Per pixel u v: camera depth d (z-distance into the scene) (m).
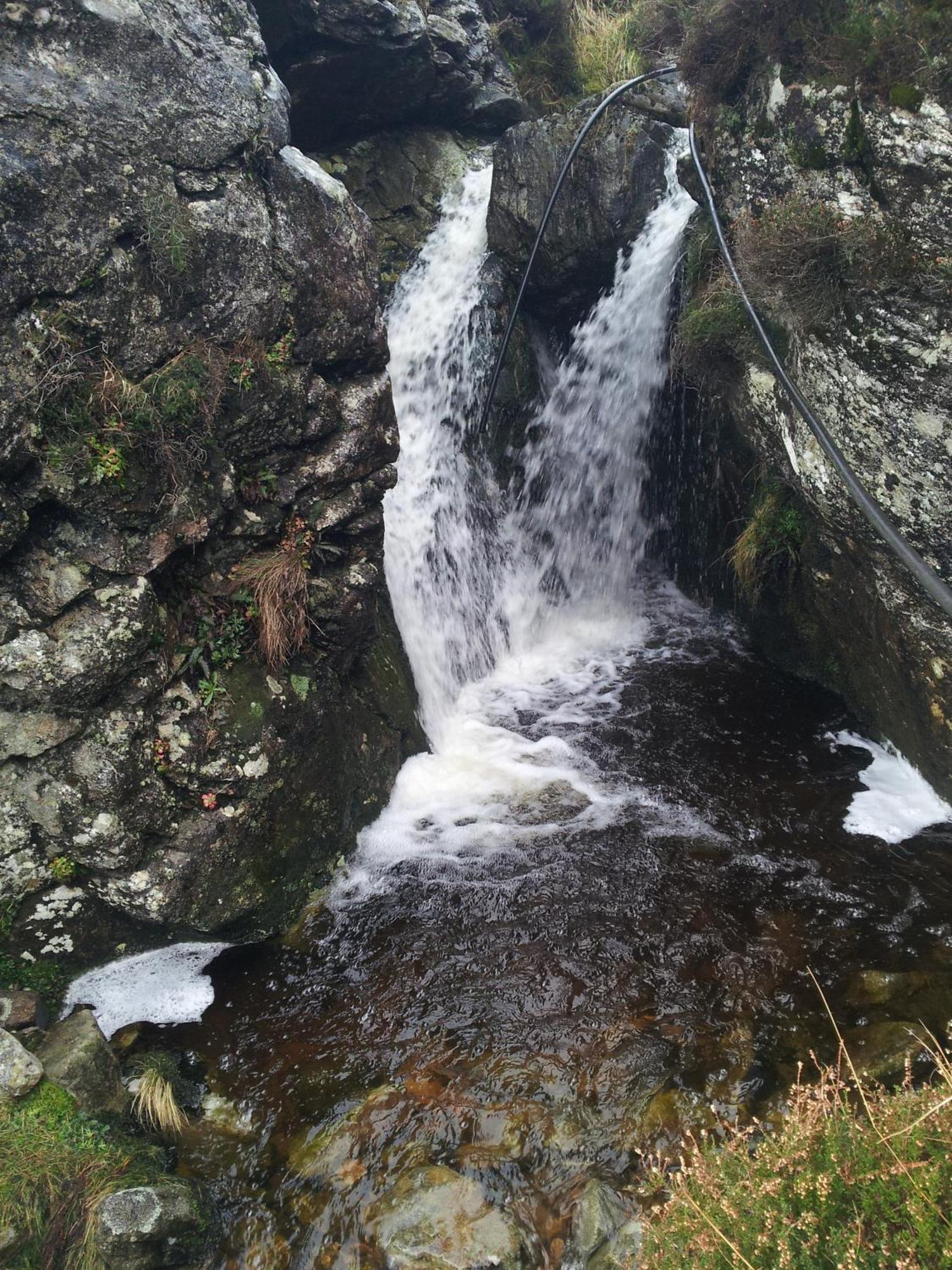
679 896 4.34
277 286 4.09
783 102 4.18
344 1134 3.30
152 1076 3.43
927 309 3.57
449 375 6.69
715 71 4.59
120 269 3.51
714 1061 3.48
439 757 5.48
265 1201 3.12
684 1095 3.35
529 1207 3.02
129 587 3.61
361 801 4.76
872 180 3.69
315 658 4.50
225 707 3.97
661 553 7.30
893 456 3.96
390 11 6.47
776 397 4.69
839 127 3.84
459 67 7.38
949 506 3.83
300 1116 3.40
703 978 3.87
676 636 6.73
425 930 4.22
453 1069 3.54
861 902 4.21
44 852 3.63
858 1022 3.58
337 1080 3.53
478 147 7.81
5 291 3.20
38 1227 2.79
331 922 4.28
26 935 3.69
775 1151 2.53
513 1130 3.27
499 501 6.73
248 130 3.97
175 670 3.84
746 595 6.30
